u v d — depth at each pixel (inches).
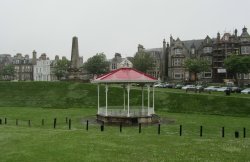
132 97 2770.7
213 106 2352.4
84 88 3038.9
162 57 5403.5
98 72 5521.7
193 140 1094.4
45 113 2224.4
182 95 2593.5
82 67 6058.1
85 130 1343.5
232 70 4055.1
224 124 1758.1
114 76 1797.5
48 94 2999.5
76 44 3649.1
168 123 1777.8
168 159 814.5
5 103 2837.1
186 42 5167.3
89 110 2426.2
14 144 984.9
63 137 1103.6
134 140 1064.8
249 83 4315.9
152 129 1542.8
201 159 813.2
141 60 4896.7
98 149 922.7
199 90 3090.6
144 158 826.2
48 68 7071.9
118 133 1263.5
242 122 1845.5
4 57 7573.8
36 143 997.8
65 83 3201.3
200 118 2015.3
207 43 4825.3
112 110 1905.8
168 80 5032.0
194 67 4315.9
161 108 2474.2
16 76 7017.7
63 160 811.4
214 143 1030.4
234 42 4564.5
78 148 933.2
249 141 1083.9
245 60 3919.8
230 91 3024.1
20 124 1678.2
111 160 809.5
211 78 4746.6
